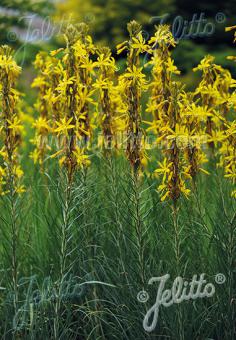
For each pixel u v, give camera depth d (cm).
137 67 593
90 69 607
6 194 706
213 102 656
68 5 1741
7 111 593
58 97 589
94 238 674
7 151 606
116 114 679
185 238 641
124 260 645
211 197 745
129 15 1772
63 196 610
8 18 1463
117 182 662
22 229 727
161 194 614
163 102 584
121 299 640
